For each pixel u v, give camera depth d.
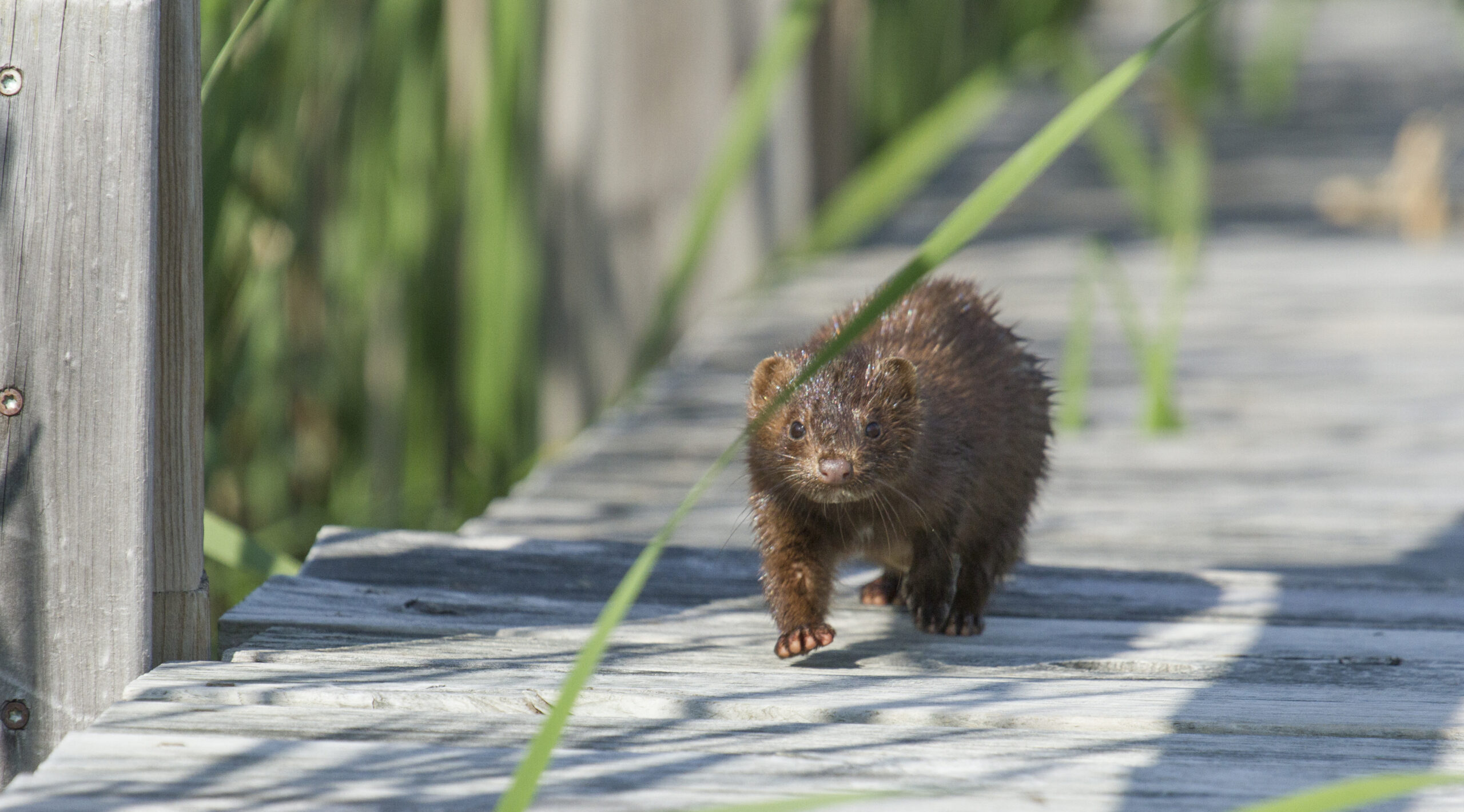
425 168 9.84
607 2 11.43
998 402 6.02
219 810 3.81
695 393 11.53
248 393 9.23
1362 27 38.19
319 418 10.26
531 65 10.28
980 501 6.01
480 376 9.73
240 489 9.54
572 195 11.41
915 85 22.39
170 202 4.54
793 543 5.49
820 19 17.23
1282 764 4.32
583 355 11.73
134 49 4.36
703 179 12.32
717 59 12.28
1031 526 8.34
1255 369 12.04
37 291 4.46
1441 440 10.17
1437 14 40.44
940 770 4.20
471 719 4.56
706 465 9.66
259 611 5.64
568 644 5.50
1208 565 7.54
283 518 9.71
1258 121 24.72
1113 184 21.06
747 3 12.62
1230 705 4.84
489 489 9.90
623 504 8.76
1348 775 4.24
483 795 3.94
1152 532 8.22
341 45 9.01
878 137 21.89
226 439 9.45
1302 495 8.96
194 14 4.49
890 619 6.13
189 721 4.40
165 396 4.66
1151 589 6.53
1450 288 14.52
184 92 4.50
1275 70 25.19
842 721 4.70
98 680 4.69
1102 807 3.96
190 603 4.83
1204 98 21.25
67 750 4.15
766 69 8.63
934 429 5.55
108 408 4.53
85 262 4.45
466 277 10.38
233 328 8.24
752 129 8.62
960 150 23.58
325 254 9.61
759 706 4.72
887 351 5.81
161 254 4.57
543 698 4.71
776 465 5.38
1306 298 14.24
